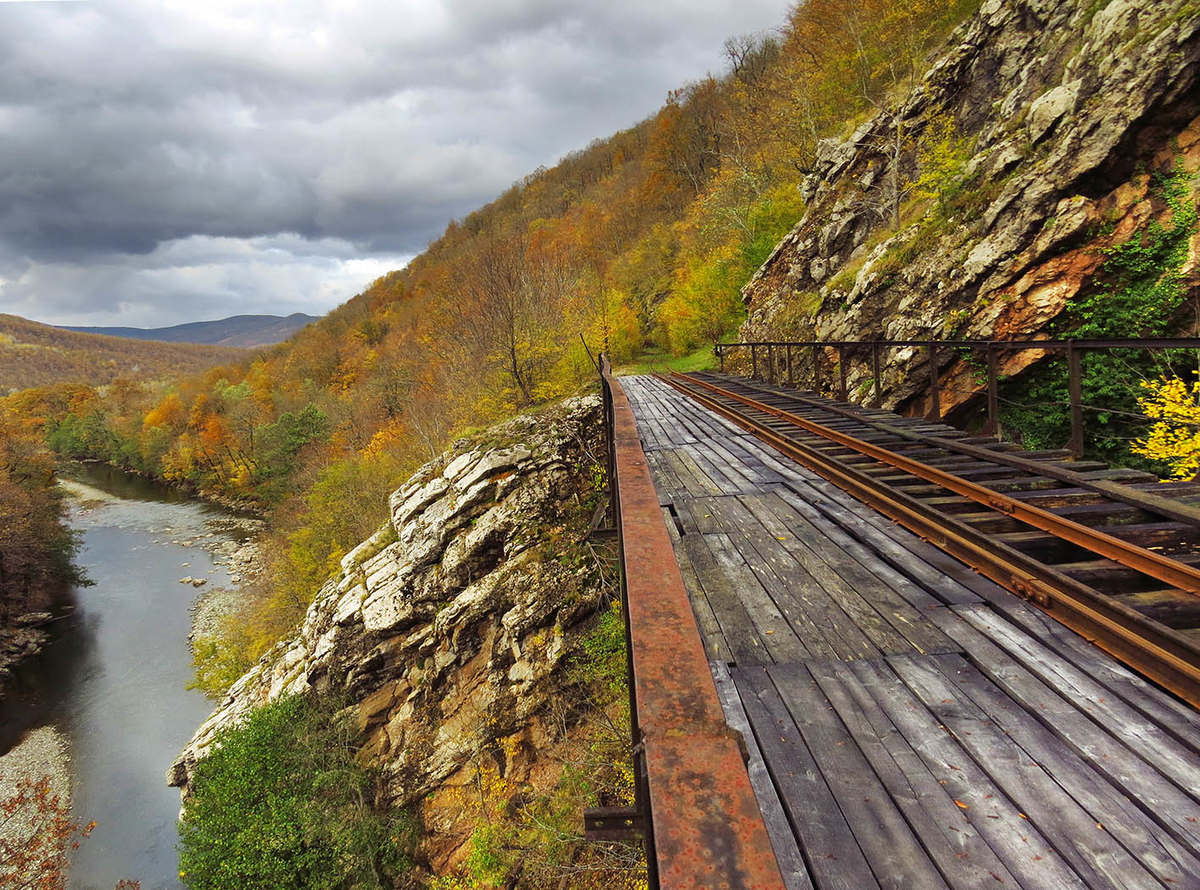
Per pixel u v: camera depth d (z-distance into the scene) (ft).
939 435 26.30
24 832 60.08
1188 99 29.58
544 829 38.73
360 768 49.44
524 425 58.08
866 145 62.49
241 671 80.59
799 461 24.53
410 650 53.21
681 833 2.77
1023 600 11.45
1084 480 16.97
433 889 43.06
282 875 43.45
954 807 6.77
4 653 95.35
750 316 77.97
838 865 6.11
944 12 71.05
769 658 10.15
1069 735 7.73
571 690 45.93
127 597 115.34
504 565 50.96
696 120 178.09
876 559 14.14
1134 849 6.07
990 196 37.68
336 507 98.48
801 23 92.89
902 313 41.83
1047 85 39.52
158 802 62.90
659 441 30.96
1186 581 10.85
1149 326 31.22
